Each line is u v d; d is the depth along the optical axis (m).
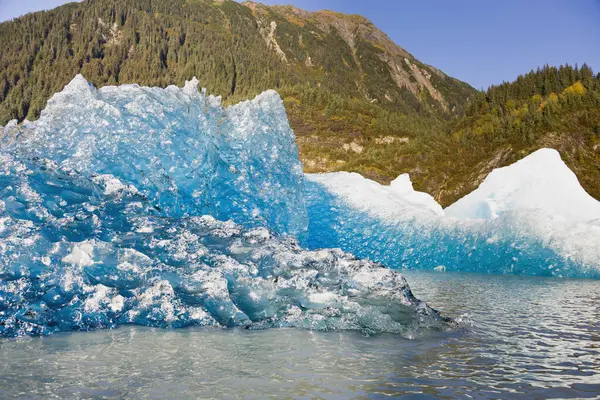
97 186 7.04
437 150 65.00
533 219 13.55
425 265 13.64
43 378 3.06
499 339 4.54
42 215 5.84
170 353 3.71
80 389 2.88
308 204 13.95
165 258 5.79
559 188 15.15
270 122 10.95
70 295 4.84
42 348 3.79
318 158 72.75
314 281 5.82
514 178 16.16
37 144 7.89
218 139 9.85
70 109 8.34
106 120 8.14
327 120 83.25
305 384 3.06
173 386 2.97
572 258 12.45
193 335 4.34
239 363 3.50
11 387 2.89
